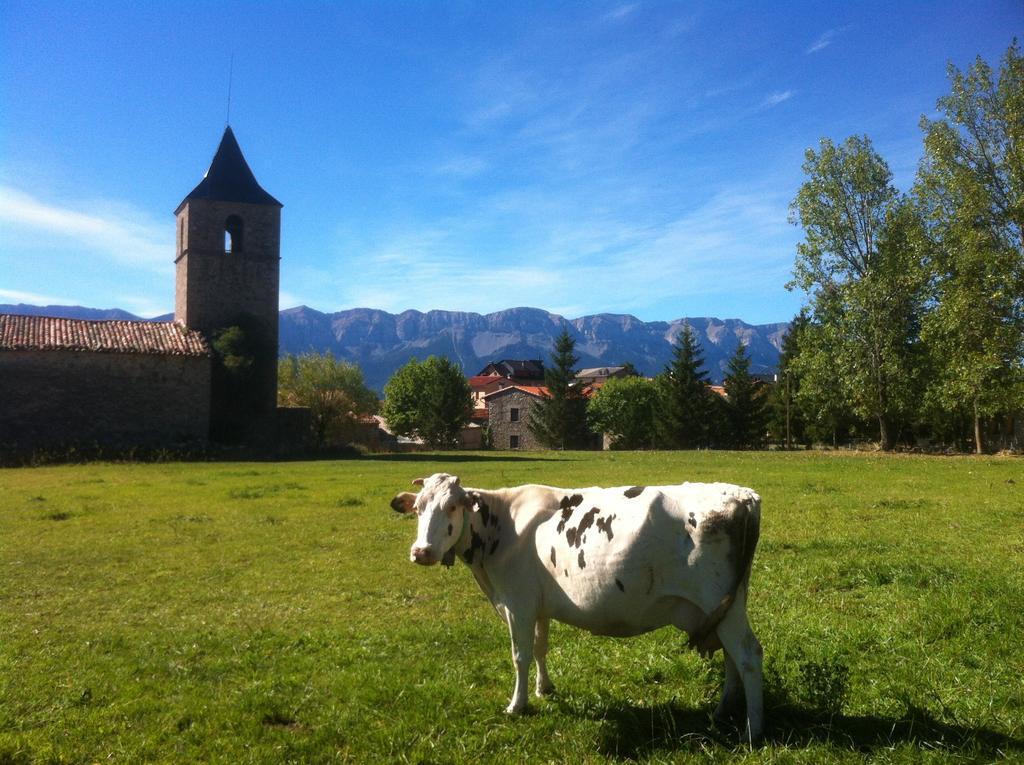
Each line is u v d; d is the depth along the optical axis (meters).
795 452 49.50
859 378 44.44
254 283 50.38
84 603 10.15
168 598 10.41
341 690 6.44
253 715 5.91
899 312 44.38
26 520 17.70
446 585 10.89
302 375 69.06
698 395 72.00
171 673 7.11
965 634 7.07
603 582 5.41
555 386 78.19
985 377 36.56
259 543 14.55
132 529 16.34
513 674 6.74
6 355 40.53
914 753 4.79
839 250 46.06
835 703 5.50
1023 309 36.19
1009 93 36.03
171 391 44.19
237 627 8.84
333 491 23.97
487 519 6.11
